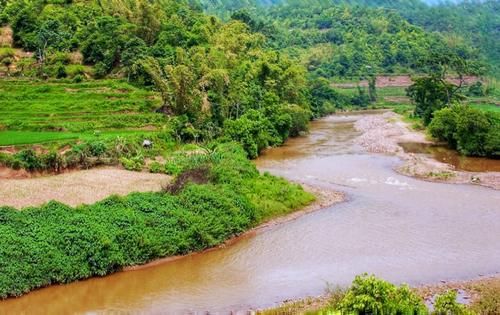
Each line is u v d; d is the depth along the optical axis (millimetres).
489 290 31984
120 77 85625
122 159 56844
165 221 38906
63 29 95062
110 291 32594
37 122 66312
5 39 93938
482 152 71812
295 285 33312
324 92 142625
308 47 198875
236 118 78312
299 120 91125
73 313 29812
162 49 88188
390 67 180250
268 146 79438
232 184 47656
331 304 28109
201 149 65000
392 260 37000
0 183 48281
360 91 152500
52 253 33375
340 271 35344
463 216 45969
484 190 54062
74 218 36531
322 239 41312
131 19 97562
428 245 39594
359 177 60031
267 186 49719
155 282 33969
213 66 83688
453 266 35906
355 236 41750
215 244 39969
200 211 41156
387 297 25406
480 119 72500
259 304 30719
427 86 99438
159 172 55062
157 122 70875
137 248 36344
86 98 75688
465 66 103125
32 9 100125
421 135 88812
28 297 31469
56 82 81188
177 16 106875
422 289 32281
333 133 96250
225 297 31781
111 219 37344
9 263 31906
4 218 35500
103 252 34719
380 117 116750
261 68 93062
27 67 86500
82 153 55500
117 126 68562
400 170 62906
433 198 51406
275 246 40125
